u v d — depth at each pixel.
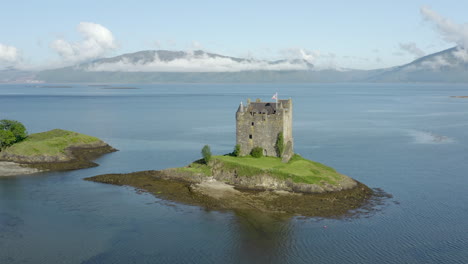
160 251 58.38
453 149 130.75
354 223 67.38
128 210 73.88
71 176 96.94
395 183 90.25
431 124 198.25
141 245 60.12
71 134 134.12
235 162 91.56
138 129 182.50
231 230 65.38
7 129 123.12
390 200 78.31
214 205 75.81
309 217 70.00
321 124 199.12
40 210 73.81
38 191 84.75
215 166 93.00
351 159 115.88
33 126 192.12
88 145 129.88
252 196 80.19
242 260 56.06
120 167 107.44
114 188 86.50
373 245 59.75
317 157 118.69
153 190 84.62
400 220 68.50
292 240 61.72
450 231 64.19
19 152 110.31
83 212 72.88
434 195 81.56
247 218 69.94
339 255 57.03
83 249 58.75
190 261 55.66
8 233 63.84
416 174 98.31
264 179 85.75
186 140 151.00
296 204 75.62
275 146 96.44
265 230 65.25
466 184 89.25
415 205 75.69
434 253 57.22
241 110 98.81
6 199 79.56
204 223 68.06
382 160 114.38
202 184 87.69
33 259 55.66
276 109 95.94
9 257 56.09
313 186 81.81
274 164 91.44
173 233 64.31
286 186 83.88
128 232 64.56
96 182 90.81
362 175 97.38
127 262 55.16
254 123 97.44
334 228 65.62
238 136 99.44
